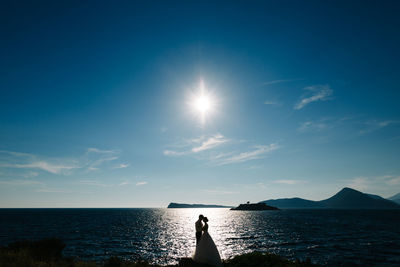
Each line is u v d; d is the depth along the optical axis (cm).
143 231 6800
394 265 2778
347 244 4200
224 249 3884
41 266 1370
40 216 16038
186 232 6669
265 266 1359
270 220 11394
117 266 1460
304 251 3594
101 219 12862
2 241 4475
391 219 11638
